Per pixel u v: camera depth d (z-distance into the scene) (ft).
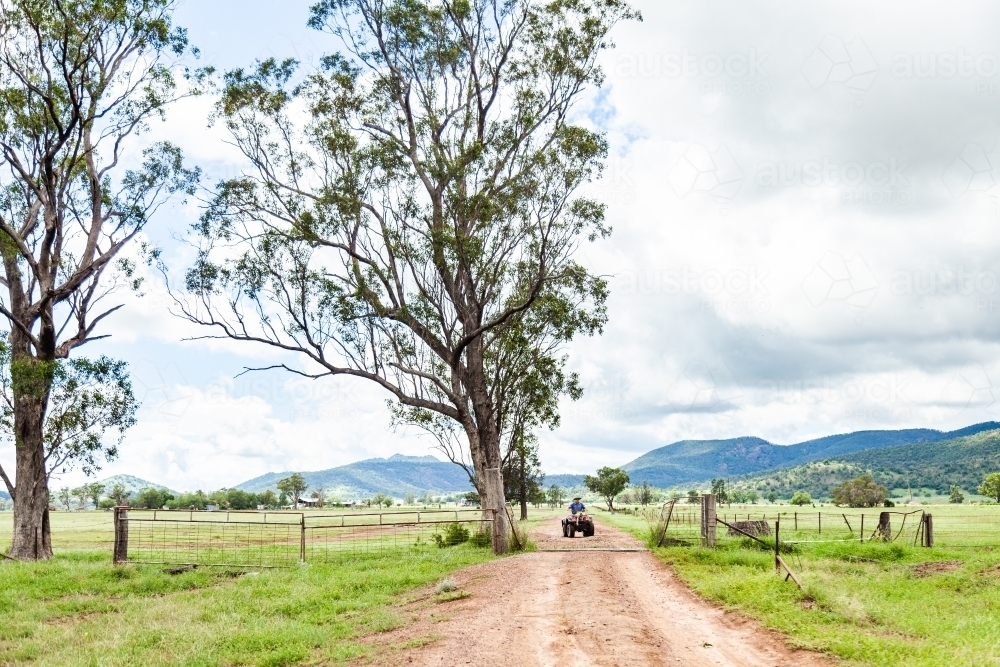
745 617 43.39
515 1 108.27
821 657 33.09
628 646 36.19
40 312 91.25
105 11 90.74
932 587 54.29
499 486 90.48
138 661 37.27
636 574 64.49
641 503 547.90
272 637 40.86
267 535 152.76
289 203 101.76
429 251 100.22
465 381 105.09
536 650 35.55
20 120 94.38
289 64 103.50
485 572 66.59
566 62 105.40
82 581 65.57
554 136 100.42
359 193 100.32
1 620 50.14
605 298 104.01
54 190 91.81
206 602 54.39
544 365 107.76
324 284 98.43
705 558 71.67
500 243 102.27
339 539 133.80
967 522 191.01
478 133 111.45
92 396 90.12
